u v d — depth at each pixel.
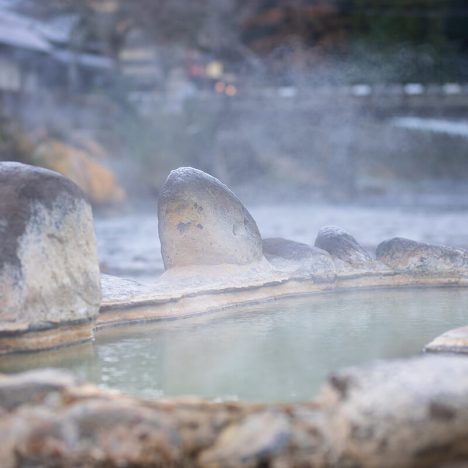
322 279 7.41
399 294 7.41
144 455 3.13
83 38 56.19
